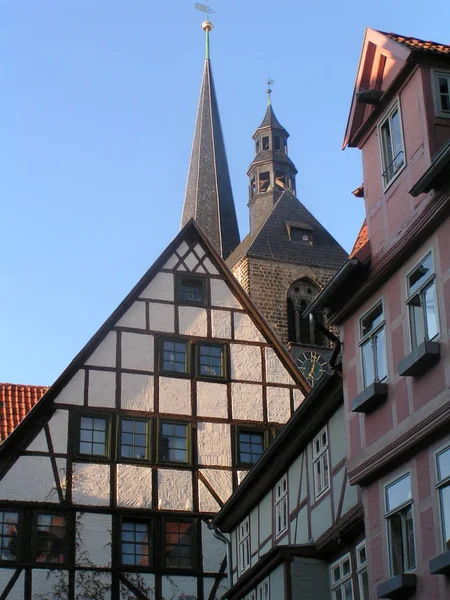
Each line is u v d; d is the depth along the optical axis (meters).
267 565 22.09
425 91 18.36
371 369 19.09
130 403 32.78
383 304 18.81
